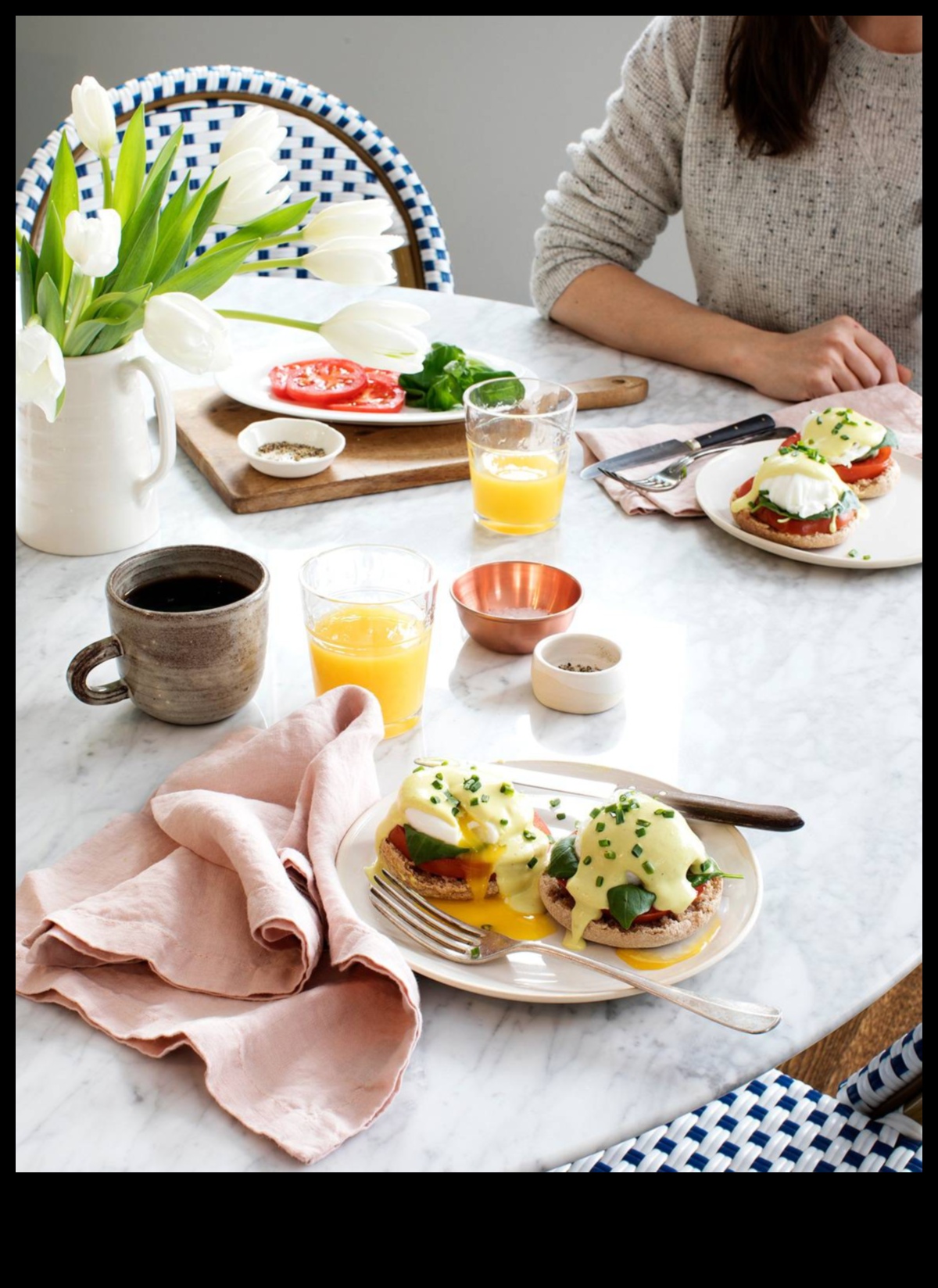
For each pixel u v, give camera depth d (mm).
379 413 1491
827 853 881
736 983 765
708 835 853
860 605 1205
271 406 1458
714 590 1227
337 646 969
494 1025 734
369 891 802
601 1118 676
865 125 1726
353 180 2166
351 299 1852
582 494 1422
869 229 1775
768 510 1275
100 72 3096
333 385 1537
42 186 1882
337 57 3047
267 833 825
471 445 1314
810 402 1557
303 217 1083
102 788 927
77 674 950
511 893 796
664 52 1823
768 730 1019
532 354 1727
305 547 1277
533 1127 670
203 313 933
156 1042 700
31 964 747
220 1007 726
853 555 1255
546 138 3113
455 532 1325
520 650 1114
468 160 3168
